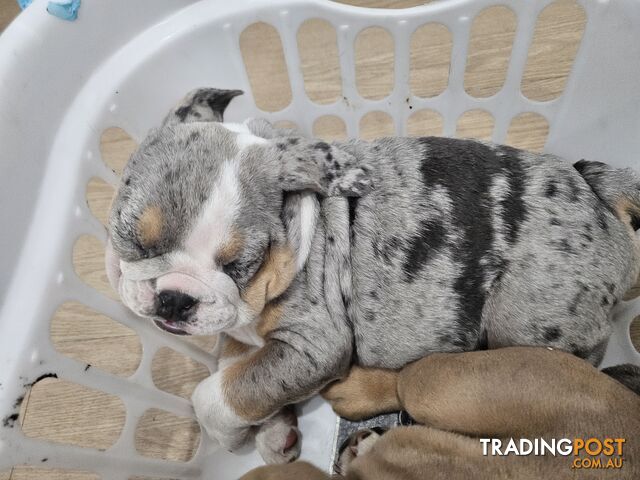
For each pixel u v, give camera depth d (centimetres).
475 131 55
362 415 45
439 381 38
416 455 36
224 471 47
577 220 39
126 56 44
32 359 36
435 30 58
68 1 41
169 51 45
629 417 35
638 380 41
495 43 56
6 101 38
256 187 36
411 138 42
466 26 47
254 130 41
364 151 41
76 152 41
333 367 40
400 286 39
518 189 39
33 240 38
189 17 46
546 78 54
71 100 42
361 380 44
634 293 49
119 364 51
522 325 39
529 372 37
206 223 35
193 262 35
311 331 39
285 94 56
